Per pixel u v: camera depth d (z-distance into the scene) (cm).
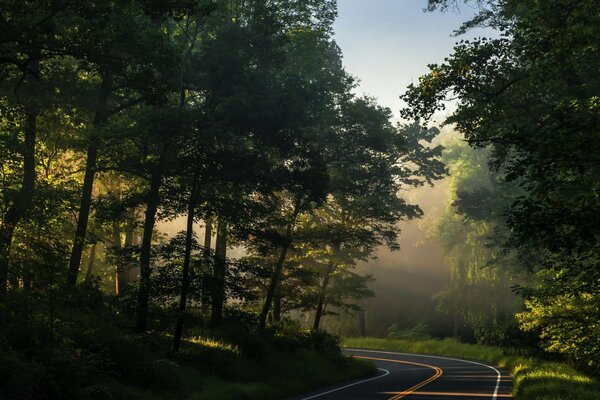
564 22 1650
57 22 1891
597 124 1130
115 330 2066
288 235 3631
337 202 4234
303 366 3234
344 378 3562
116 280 4219
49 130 2880
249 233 2873
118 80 2680
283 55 2866
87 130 2641
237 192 2920
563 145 1138
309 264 4503
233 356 2711
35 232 2364
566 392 2092
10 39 1648
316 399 2341
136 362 1934
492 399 2309
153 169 2655
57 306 1964
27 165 2586
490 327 6512
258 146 2816
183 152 2636
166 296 2588
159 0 1744
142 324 2506
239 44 2734
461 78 2011
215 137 2509
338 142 3759
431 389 2784
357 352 6594
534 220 1109
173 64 1988
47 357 1534
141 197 2745
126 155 2895
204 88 2712
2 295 1781
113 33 1888
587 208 1092
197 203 2672
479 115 2117
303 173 2908
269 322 4131
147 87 1952
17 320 1669
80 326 1919
